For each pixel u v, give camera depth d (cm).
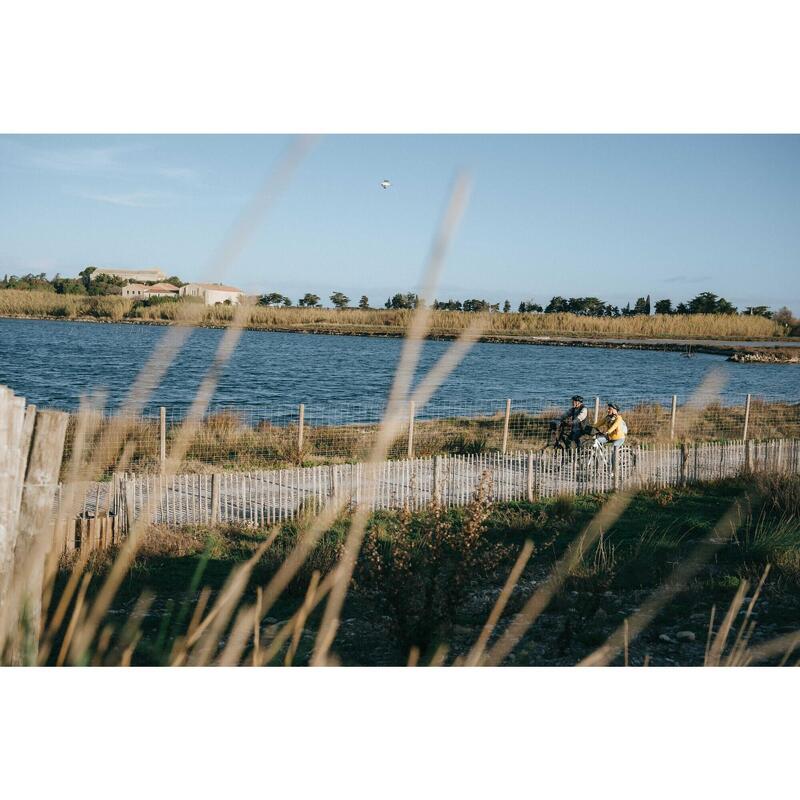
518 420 2614
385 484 1381
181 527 1098
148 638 586
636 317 11712
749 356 8475
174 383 3372
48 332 8669
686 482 1605
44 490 238
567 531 1179
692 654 636
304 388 3956
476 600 778
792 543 969
